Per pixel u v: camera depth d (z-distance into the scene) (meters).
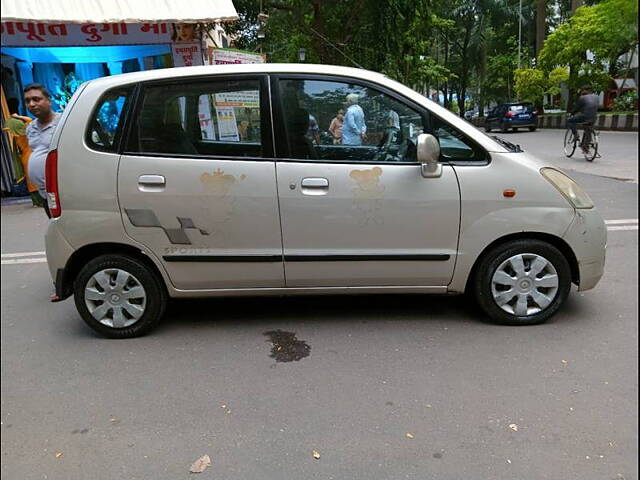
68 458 2.61
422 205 3.62
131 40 10.33
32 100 4.86
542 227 3.65
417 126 3.63
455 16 36.66
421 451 2.56
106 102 3.62
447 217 3.63
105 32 10.17
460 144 3.65
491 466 2.45
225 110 3.60
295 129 3.61
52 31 9.95
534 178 3.64
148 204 3.62
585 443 2.59
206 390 3.15
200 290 3.80
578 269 3.77
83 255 3.82
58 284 3.78
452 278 3.76
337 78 3.62
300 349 3.61
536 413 2.83
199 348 3.69
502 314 3.82
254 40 18.81
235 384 3.20
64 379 3.34
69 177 3.62
